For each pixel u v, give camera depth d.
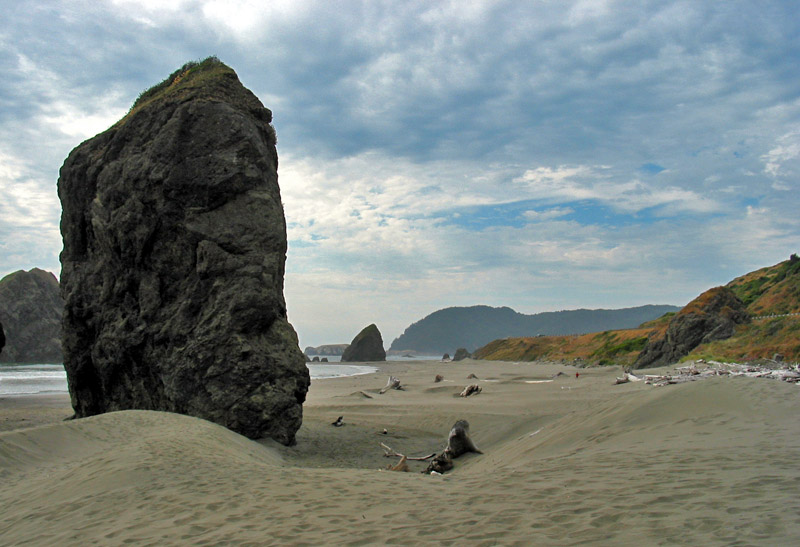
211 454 10.77
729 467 5.95
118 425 13.92
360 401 29.28
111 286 19.91
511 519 5.06
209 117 18.03
